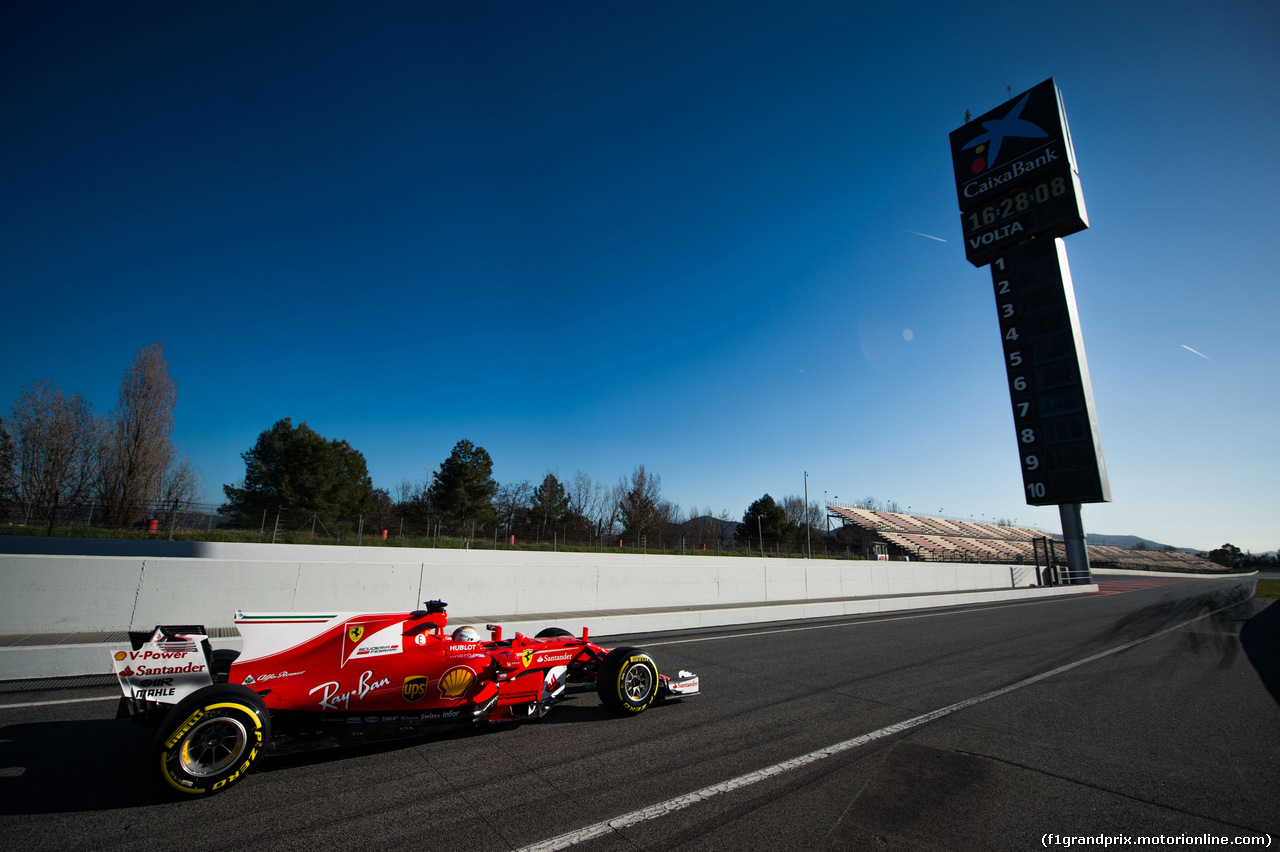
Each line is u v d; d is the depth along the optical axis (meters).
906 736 5.14
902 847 3.16
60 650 6.69
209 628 8.74
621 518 44.88
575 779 4.08
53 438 27.72
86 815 3.35
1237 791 4.08
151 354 29.09
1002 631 12.77
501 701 5.21
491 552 23.70
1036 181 28.72
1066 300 27.25
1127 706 6.32
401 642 4.91
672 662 8.46
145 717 4.17
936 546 51.91
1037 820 3.55
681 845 3.12
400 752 4.63
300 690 4.43
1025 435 28.03
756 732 5.21
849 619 14.80
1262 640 11.52
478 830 3.28
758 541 50.81
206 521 24.42
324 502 30.20
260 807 3.55
